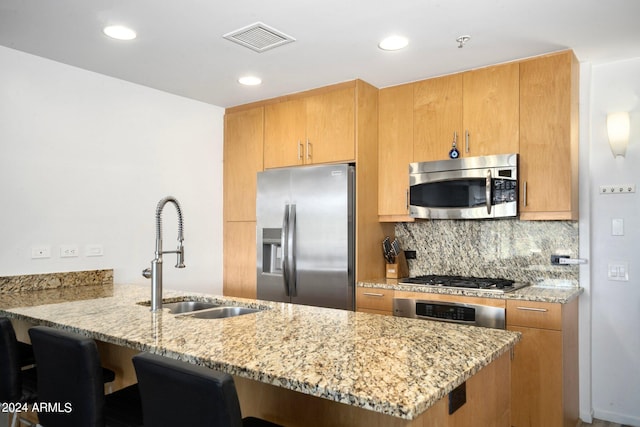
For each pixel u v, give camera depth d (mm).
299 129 3812
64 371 1504
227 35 2705
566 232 3184
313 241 3547
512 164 3010
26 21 2535
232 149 4289
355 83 3486
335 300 3426
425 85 3465
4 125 2920
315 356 1384
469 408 1357
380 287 3275
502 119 3113
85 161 3330
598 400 3145
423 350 1456
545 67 2973
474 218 3252
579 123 3166
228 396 1040
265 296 3834
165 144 3857
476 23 2535
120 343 1630
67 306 2330
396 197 3580
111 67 3275
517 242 3367
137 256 3641
